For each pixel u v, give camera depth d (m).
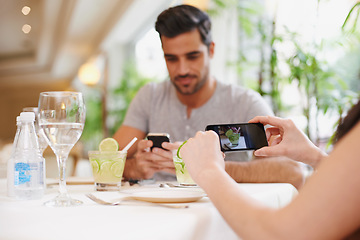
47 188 1.17
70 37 8.17
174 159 1.19
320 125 2.40
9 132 15.88
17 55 11.07
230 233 0.72
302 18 2.67
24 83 14.09
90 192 1.05
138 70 6.86
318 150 1.08
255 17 3.42
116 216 0.64
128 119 2.23
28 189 0.90
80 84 12.99
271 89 2.71
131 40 8.02
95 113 9.45
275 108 2.69
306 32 2.49
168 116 2.18
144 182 1.35
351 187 0.50
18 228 0.54
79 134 0.88
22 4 6.66
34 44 9.84
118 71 8.30
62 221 0.60
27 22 7.81
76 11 6.45
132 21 6.57
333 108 2.24
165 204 0.78
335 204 0.51
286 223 0.53
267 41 2.85
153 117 2.21
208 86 2.11
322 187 0.51
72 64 10.84
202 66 1.97
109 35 7.53
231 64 3.45
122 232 0.52
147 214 0.66
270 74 2.74
